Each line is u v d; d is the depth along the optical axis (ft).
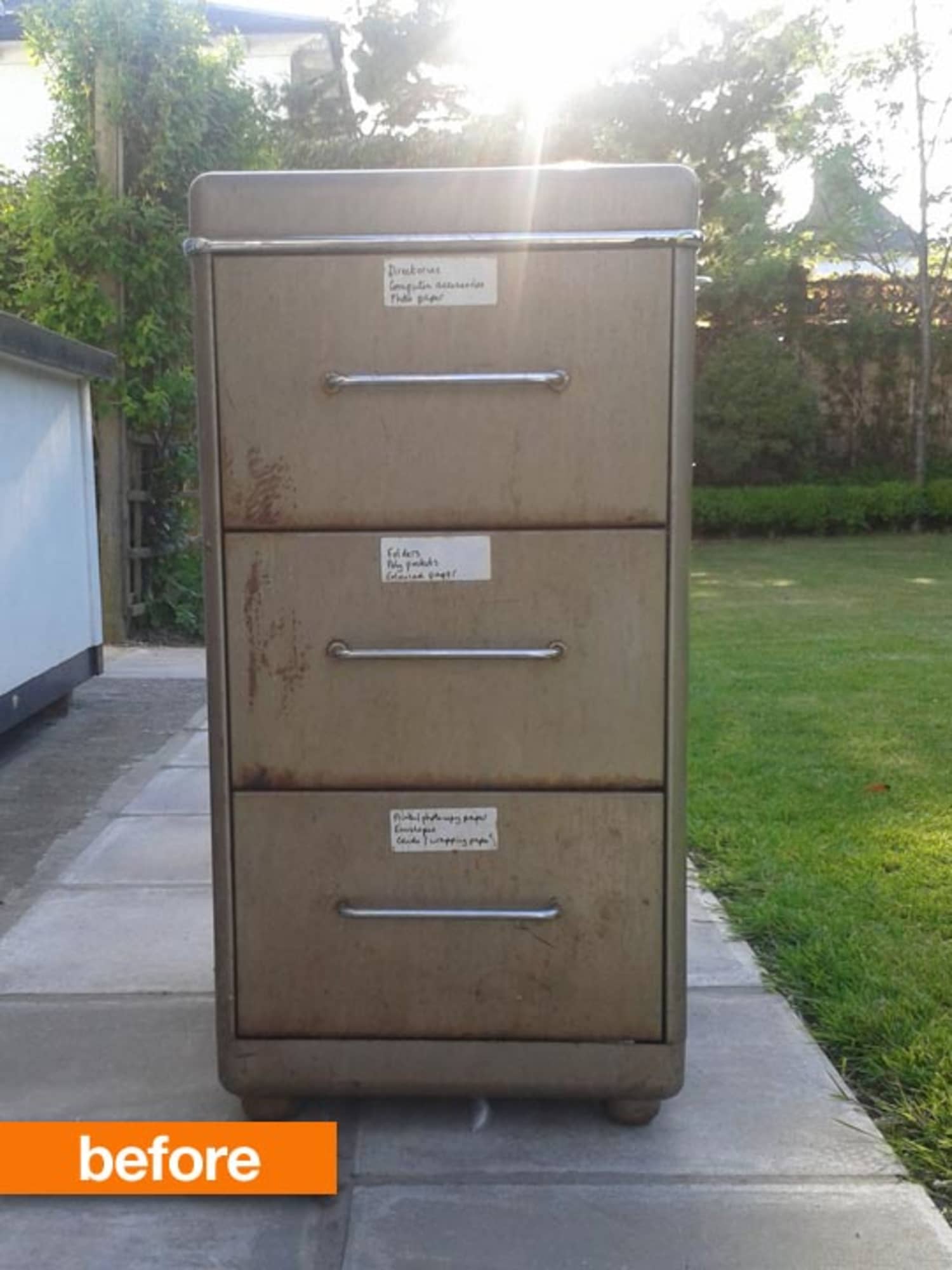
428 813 8.04
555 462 7.72
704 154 69.97
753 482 67.67
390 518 7.80
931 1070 8.90
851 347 68.74
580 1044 8.18
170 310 30.27
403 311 7.61
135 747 19.84
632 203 7.50
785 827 14.67
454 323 7.63
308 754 8.01
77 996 10.55
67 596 21.93
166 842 14.85
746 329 67.15
